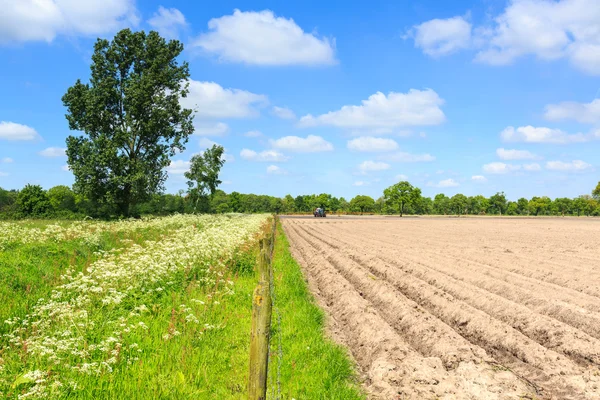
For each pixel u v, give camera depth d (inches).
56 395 195.6
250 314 361.7
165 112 1612.9
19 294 376.5
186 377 235.0
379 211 5354.3
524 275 627.2
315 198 5147.6
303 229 1769.2
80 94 1557.6
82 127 1566.2
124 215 1630.2
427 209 5423.2
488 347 333.1
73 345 248.4
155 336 284.5
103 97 1546.5
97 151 1518.2
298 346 305.9
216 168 2213.3
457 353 295.1
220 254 548.7
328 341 328.8
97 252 597.9
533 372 278.1
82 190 1541.6
